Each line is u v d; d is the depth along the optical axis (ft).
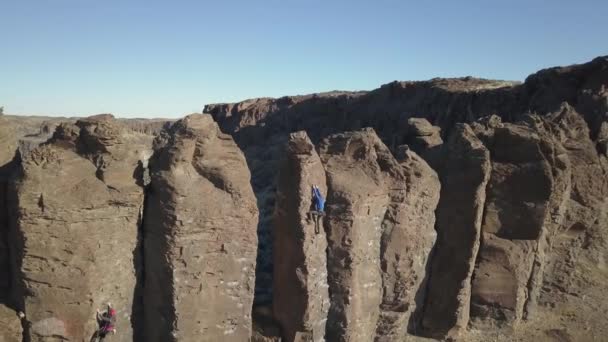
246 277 48.75
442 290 63.21
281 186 51.29
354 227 52.49
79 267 42.34
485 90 204.13
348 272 52.47
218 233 46.68
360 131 58.95
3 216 44.96
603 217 82.43
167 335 45.75
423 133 80.18
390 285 57.77
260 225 83.66
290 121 328.49
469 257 62.03
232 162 48.96
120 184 44.50
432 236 62.03
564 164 66.69
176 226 44.37
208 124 48.49
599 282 77.15
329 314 53.06
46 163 42.78
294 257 50.16
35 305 41.63
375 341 58.49
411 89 262.67
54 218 41.37
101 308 44.01
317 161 52.60
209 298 46.85
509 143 65.98
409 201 58.23
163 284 45.50
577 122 82.12
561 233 76.48
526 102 174.29
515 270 64.75
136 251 46.37
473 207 61.82
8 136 49.57
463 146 64.34
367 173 56.18
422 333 63.31
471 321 65.62
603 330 68.39
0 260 45.03
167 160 45.50
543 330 66.95
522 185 64.95
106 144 44.62
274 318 53.06
